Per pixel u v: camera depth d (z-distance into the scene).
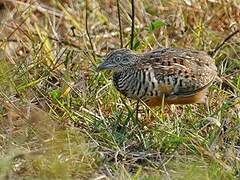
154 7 15.40
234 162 10.94
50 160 10.76
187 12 15.12
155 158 11.21
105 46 14.62
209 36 14.65
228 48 14.27
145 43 14.20
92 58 13.82
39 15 15.59
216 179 10.42
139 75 11.73
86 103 12.55
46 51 13.96
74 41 14.64
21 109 12.28
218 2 15.16
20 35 14.66
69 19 15.37
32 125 11.77
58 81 13.20
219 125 11.52
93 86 13.07
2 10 15.30
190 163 10.88
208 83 12.12
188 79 11.83
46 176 10.49
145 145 11.39
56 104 12.45
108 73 13.27
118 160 11.18
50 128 11.62
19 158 10.98
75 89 12.94
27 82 12.91
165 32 14.75
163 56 11.93
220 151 11.35
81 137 11.44
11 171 10.70
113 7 15.57
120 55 11.90
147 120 12.09
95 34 14.95
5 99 12.34
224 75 13.55
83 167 10.87
